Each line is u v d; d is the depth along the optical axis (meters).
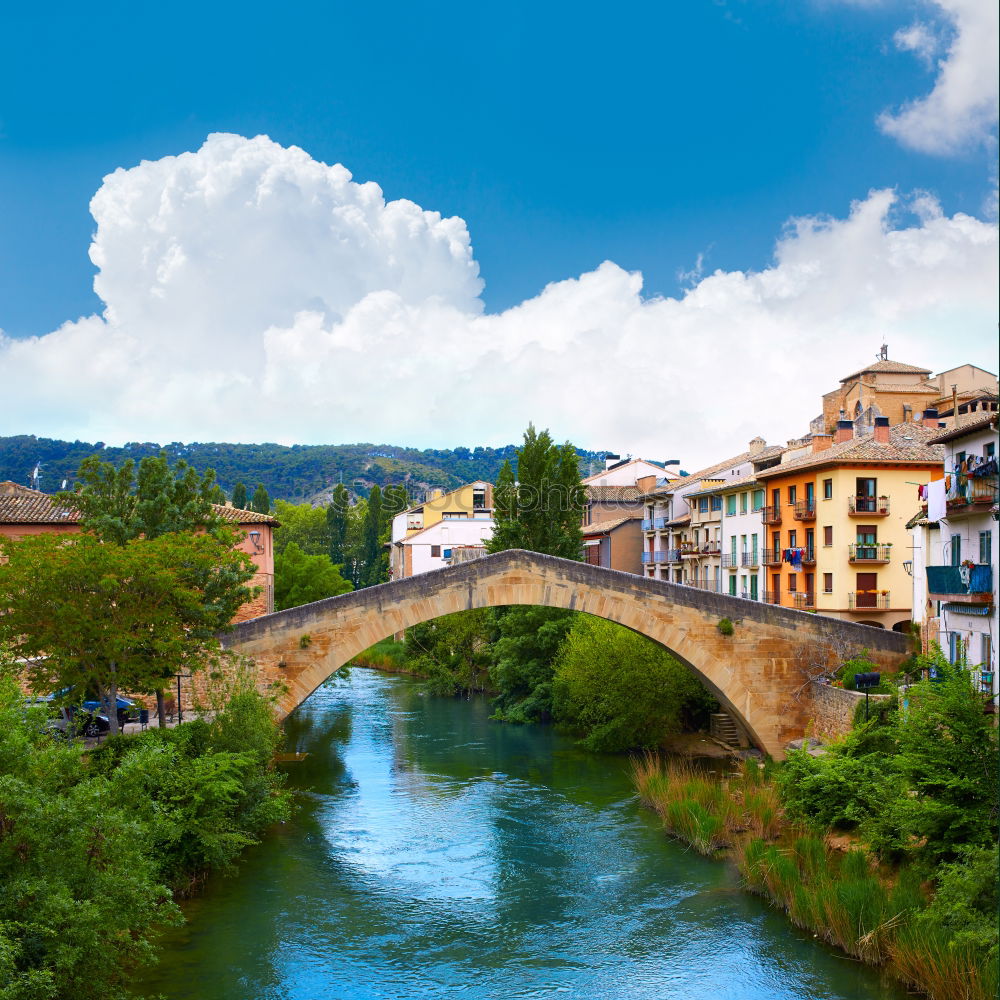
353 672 75.44
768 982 19.06
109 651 26.08
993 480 27.45
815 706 36.34
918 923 19.09
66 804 14.79
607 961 20.28
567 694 47.62
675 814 29.00
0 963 12.36
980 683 24.25
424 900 23.92
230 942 21.31
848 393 62.25
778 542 53.81
